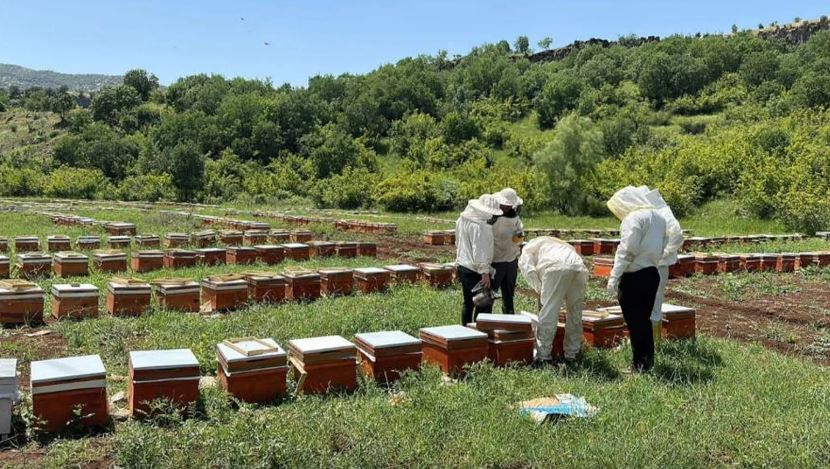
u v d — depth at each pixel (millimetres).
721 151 36062
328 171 57031
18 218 24812
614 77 84062
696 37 97125
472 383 6562
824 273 16188
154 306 10383
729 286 14133
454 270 12883
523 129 70438
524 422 5516
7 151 78125
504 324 7312
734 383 6871
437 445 5059
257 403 6141
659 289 8305
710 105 68250
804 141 34625
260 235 19281
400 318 9359
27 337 8719
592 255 19562
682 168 35344
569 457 4875
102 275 12883
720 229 28281
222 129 69688
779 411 5969
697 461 4934
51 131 86188
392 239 22766
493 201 8375
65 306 9695
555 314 7598
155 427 5309
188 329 8859
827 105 53188
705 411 5930
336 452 4965
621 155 42406
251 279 11117
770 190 29859
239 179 56812
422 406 5754
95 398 5527
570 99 72625
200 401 6004
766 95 64750
